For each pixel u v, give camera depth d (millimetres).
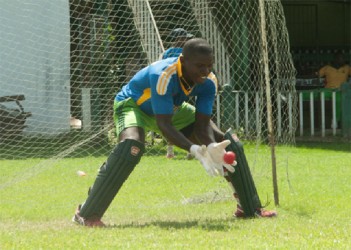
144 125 24844
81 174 40281
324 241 20750
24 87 57781
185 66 23344
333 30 96250
